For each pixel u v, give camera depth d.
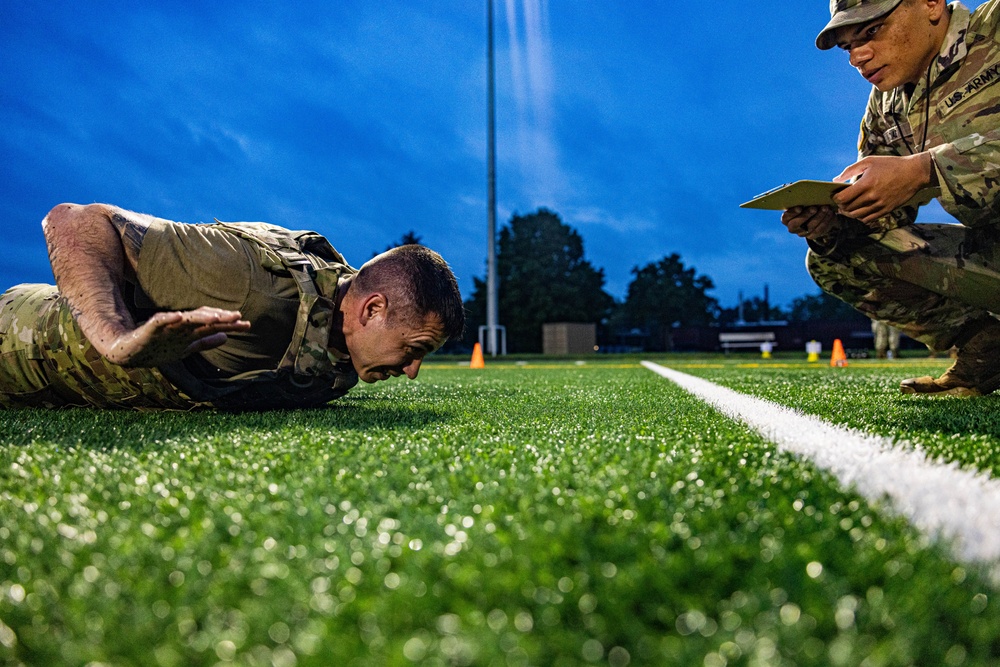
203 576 0.77
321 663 0.57
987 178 2.12
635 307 60.41
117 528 0.97
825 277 3.13
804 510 1.04
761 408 2.76
